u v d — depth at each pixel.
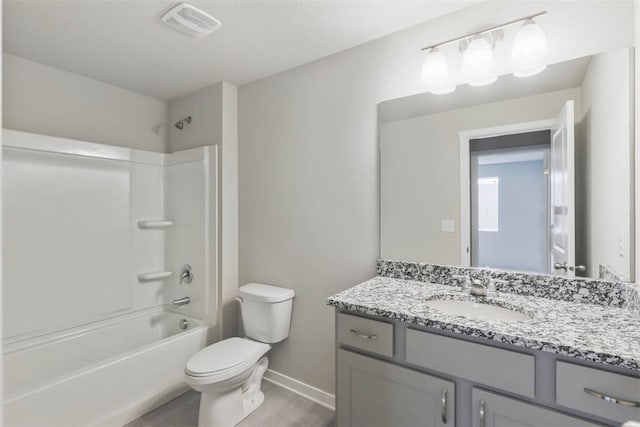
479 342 1.16
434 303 1.53
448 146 1.72
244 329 2.35
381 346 1.36
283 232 2.35
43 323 2.14
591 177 1.39
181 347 2.27
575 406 1.00
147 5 1.65
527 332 1.10
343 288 2.08
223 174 2.52
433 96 1.76
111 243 2.49
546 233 1.49
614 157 1.34
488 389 1.15
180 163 2.73
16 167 2.04
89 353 2.32
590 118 1.39
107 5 1.64
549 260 1.49
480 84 1.63
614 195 1.34
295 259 2.29
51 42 1.98
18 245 2.04
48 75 2.28
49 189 2.18
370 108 1.96
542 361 1.05
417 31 1.80
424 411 1.27
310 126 2.21
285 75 2.33
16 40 1.96
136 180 2.66
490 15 1.59
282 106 2.35
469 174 1.67
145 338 2.66
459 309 1.53
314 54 2.12
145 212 2.72
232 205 2.58
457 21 1.68
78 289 2.30
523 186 1.54
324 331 2.16
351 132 2.03
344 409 1.47
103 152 2.41
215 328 2.50
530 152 1.52
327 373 2.15
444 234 1.73
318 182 2.18
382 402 1.37
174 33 1.89
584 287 1.40
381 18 1.74
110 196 2.49
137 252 2.66
